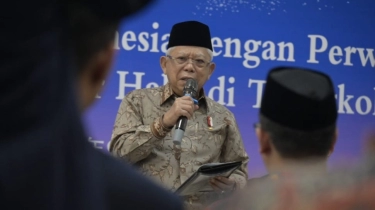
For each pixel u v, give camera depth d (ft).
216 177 24.17
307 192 6.71
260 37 36.63
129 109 27.45
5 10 5.72
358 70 37.42
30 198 5.83
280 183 7.01
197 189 24.13
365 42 37.45
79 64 6.72
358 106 37.42
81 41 6.56
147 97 27.84
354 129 37.27
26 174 5.82
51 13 5.94
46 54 5.90
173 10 35.96
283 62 36.81
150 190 7.29
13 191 5.79
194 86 27.07
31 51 5.81
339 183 6.55
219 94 36.24
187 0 36.06
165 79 35.81
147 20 35.76
